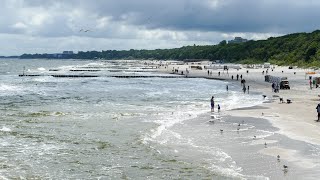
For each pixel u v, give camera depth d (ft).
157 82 380.17
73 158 89.35
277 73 486.79
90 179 74.64
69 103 201.36
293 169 76.48
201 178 73.61
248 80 383.86
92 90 284.82
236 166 80.28
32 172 78.79
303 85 305.12
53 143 104.06
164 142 103.76
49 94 251.19
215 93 258.37
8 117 147.84
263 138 105.60
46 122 137.49
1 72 554.05
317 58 637.30
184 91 276.41
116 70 640.99
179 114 156.66
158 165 83.05
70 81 387.96
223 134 113.19
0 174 76.69
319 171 74.84
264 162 82.07
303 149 92.17
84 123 135.64
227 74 497.05
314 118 139.54
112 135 114.42
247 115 149.69
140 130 121.90
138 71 614.75
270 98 216.95
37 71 582.76
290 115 147.43
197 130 120.26
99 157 90.12
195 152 92.68
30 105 191.31
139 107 183.21
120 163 85.05
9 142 104.37
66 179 74.74
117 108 179.52
